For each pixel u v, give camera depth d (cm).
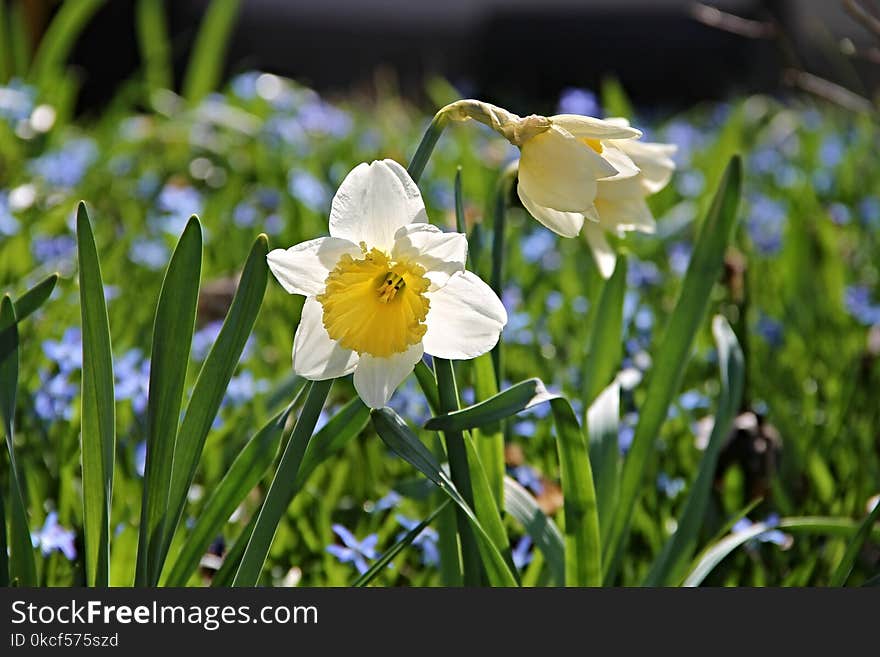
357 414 119
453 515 124
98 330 114
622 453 142
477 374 121
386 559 118
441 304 113
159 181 267
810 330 190
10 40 328
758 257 226
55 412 142
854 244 243
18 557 116
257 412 141
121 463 138
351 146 311
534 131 113
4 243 195
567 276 203
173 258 113
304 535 132
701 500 125
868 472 143
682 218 249
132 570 124
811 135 332
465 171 260
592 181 112
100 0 335
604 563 125
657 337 180
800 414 158
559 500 142
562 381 157
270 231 227
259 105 328
